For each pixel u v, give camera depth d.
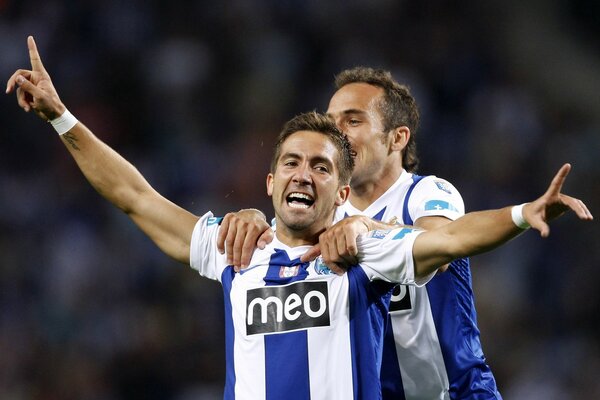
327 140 15.83
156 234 17.00
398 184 18.80
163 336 43.41
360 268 15.33
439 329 17.86
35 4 54.50
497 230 13.89
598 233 48.03
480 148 52.09
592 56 59.44
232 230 16.19
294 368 15.02
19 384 42.59
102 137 52.41
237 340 15.56
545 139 53.81
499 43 57.75
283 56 55.44
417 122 19.95
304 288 15.31
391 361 18.00
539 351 43.94
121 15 55.56
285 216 15.62
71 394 42.28
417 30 57.03
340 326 15.12
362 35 56.84
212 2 56.78
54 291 45.34
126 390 42.59
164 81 54.38
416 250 14.84
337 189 15.91
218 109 54.09
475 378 18.03
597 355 44.06
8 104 50.72
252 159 50.72
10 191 48.59
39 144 50.25
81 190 48.59
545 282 45.97
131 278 45.34
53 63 53.50
